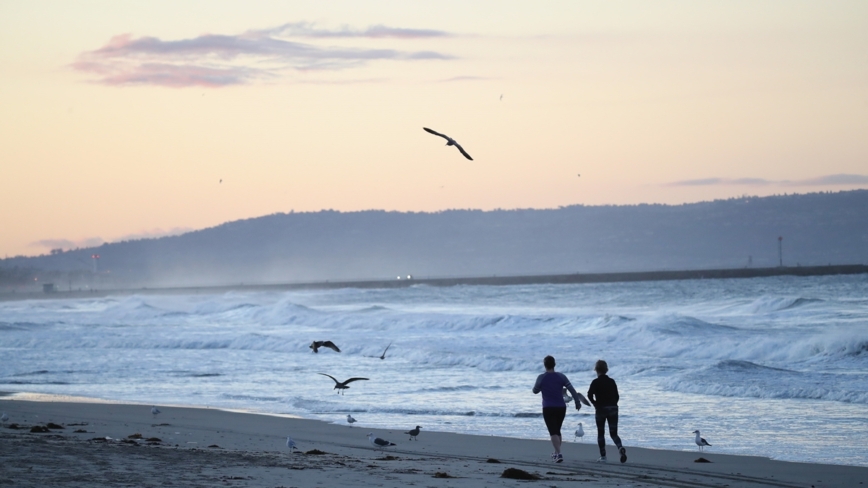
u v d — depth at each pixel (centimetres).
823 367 4725
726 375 4212
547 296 18550
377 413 3416
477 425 3092
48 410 3503
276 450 2448
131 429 2941
